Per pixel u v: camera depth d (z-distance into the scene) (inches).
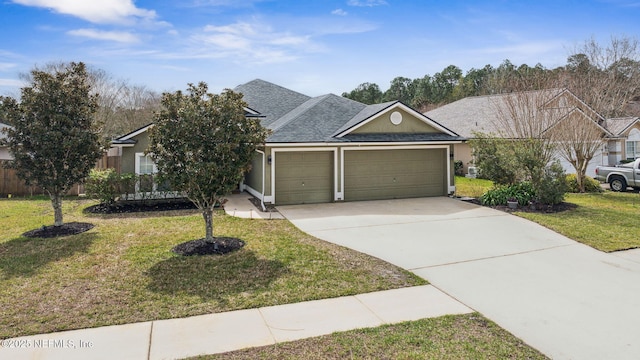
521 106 701.3
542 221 410.0
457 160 934.4
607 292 226.4
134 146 586.6
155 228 380.5
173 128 284.7
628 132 874.8
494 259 290.0
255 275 247.0
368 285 232.5
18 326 177.2
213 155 289.6
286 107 730.2
